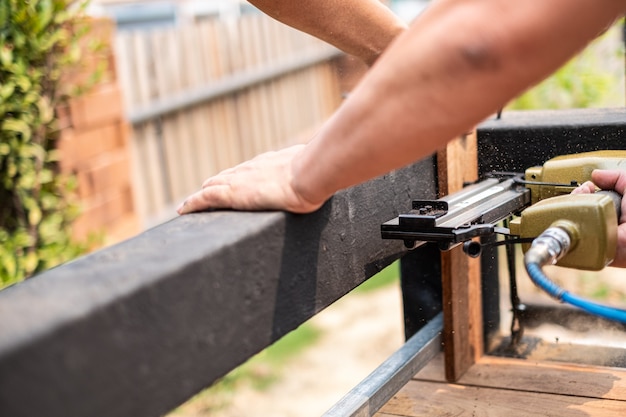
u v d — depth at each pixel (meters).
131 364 0.85
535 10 0.79
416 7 9.39
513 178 1.65
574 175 1.54
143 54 5.02
